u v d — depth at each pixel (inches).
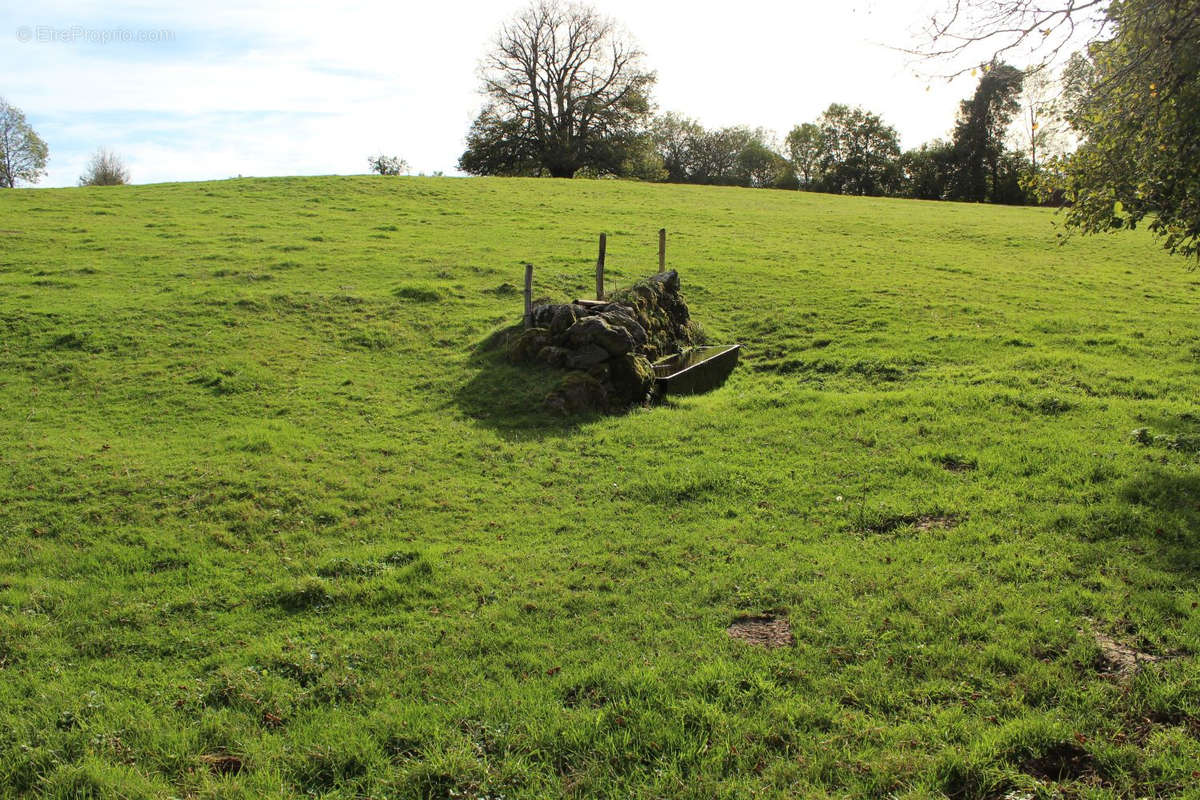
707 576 340.2
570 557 371.9
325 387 640.4
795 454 489.1
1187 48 382.0
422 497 455.5
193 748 243.6
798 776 216.2
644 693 256.4
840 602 307.3
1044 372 633.0
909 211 1814.7
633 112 2999.5
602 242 704.4
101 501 443.2
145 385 634.8
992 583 313.7
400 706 258.4
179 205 1355.8
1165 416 506.6
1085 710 233.5
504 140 2984.7
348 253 1035.3
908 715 237.8
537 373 636.1
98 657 300.0
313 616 326.0
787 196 2065.7
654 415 581.0
